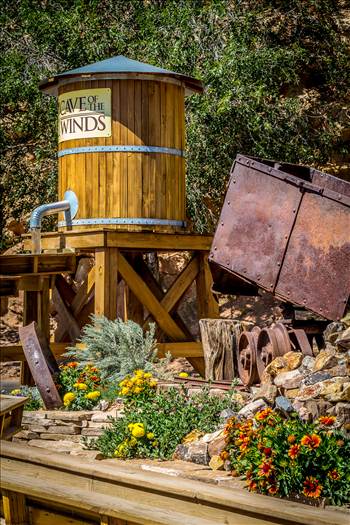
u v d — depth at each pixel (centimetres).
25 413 905
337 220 948
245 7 1526
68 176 1241
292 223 981
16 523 569
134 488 521
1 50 1558
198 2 1530
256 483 618
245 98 1378
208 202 1523
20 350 1179
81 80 1223
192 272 1315
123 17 1547
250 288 1162
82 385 962
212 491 496
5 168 1579
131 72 1205
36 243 1214
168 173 1245
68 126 1238
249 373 949
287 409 717
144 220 1221
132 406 875
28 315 1221
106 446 800
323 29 1530
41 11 1548
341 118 1527
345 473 615
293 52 1430
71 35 1493
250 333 964
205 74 1407
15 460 590
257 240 1013
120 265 1226
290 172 1132
